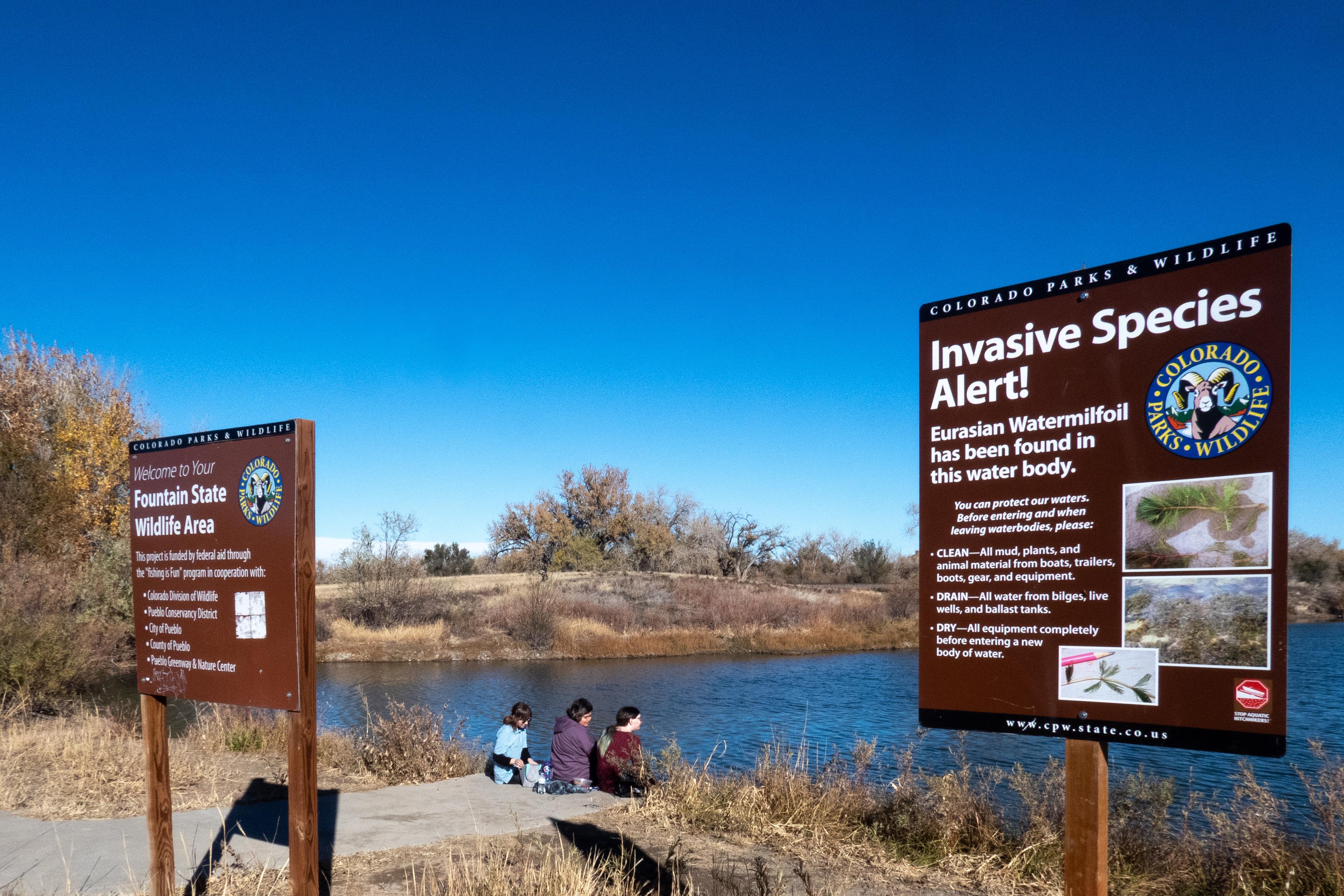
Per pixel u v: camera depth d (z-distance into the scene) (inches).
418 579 1883.6
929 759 526.6
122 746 405.1
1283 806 316.2
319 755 450.3
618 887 217.3
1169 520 132.0
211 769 390.6
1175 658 130.2
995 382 151.1
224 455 198.2
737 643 1697.8
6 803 305.1
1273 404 123.9
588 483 3127.5
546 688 1154.0
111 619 1077.8
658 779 344.2
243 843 264.7
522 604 1815.9
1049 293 145.9
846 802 305.9
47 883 224.8
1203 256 130.8
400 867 249.0
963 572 151.7
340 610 1824.6
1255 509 124.6
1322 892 232.5
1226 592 126.6
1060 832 265.7
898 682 1205.7
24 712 585.3
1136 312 136.9
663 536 3014.3
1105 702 135.8
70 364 1551.4
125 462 1417.3
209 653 199.9
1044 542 143.9
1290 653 1194.0
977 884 241.0
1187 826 280.5
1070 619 140.3
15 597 778.8
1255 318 126.0
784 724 841.5
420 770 402.3
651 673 1321.4
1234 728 124.8
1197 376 130.6
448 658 1523.1
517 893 218.1
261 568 190.2
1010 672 145.7
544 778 367.2
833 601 2165.4
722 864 254.4
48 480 1133.1
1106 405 138.9
